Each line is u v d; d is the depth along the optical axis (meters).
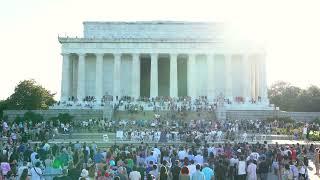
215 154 50.62
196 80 138.00
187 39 133.00
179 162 39.97
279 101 175.50
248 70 135.00
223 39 133.50
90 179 41.19
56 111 116.56
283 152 48.41
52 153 55.56
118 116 112.88
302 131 92.12
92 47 133.50
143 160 44.28
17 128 92.00
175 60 132.75
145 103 124.44
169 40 132.62
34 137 86.81
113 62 138.50
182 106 116.38
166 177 35.97
